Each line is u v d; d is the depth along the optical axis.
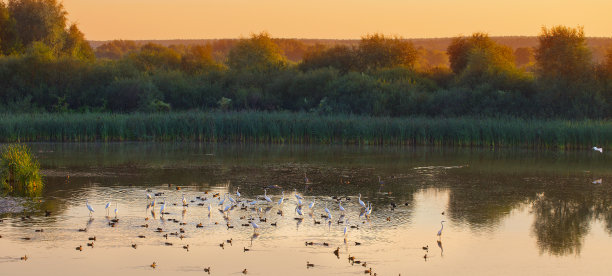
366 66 75.25
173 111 62.16
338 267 19.25
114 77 66.50
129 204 26.83
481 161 41.81
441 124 51.47
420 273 18.92
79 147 47.81
